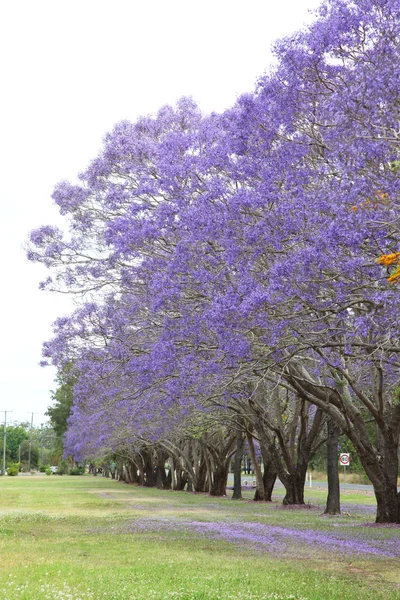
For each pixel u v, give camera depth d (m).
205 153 19.23
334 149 14.44
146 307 22.20
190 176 18.91
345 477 77.12
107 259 22.91
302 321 15.73
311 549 17.23
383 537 20.02
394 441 24.70
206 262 17.83
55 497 45.22
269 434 39.44
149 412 33.03
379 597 10.70
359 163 13.74
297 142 16.28
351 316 15.53
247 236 15.78
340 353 18.14
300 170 16.34
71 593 10.59
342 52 15.11
